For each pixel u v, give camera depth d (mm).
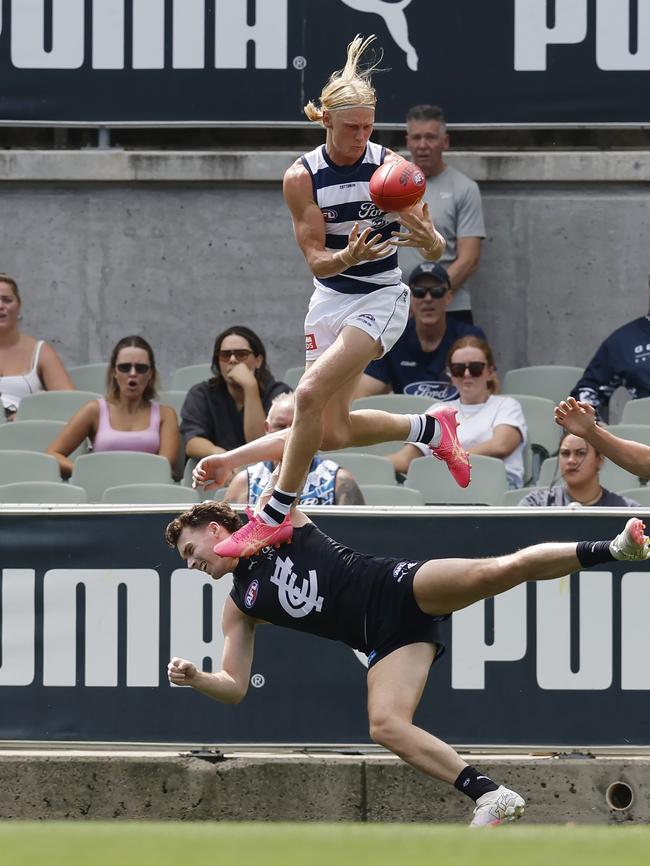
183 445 32625
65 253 39156
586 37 36781
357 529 23312
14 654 23672
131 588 23672
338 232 19359
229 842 11070
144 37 37281
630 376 34375
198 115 37344
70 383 35812
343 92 18703
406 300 19844
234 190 39000
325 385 19156
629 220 38719
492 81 37000
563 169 38281
